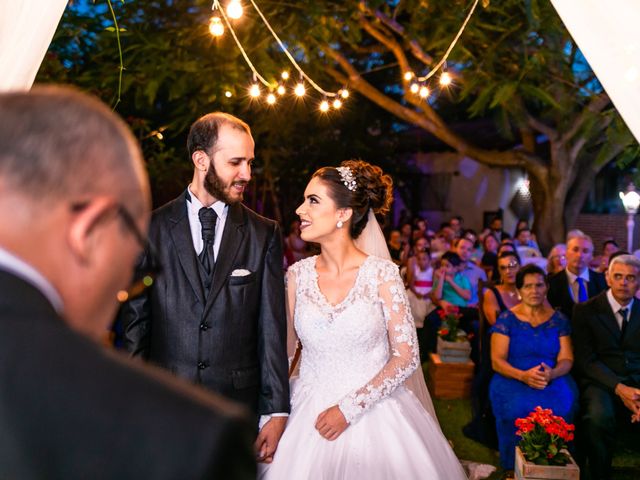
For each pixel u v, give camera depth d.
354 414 2.70
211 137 2.54
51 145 0.72
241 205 2.74
